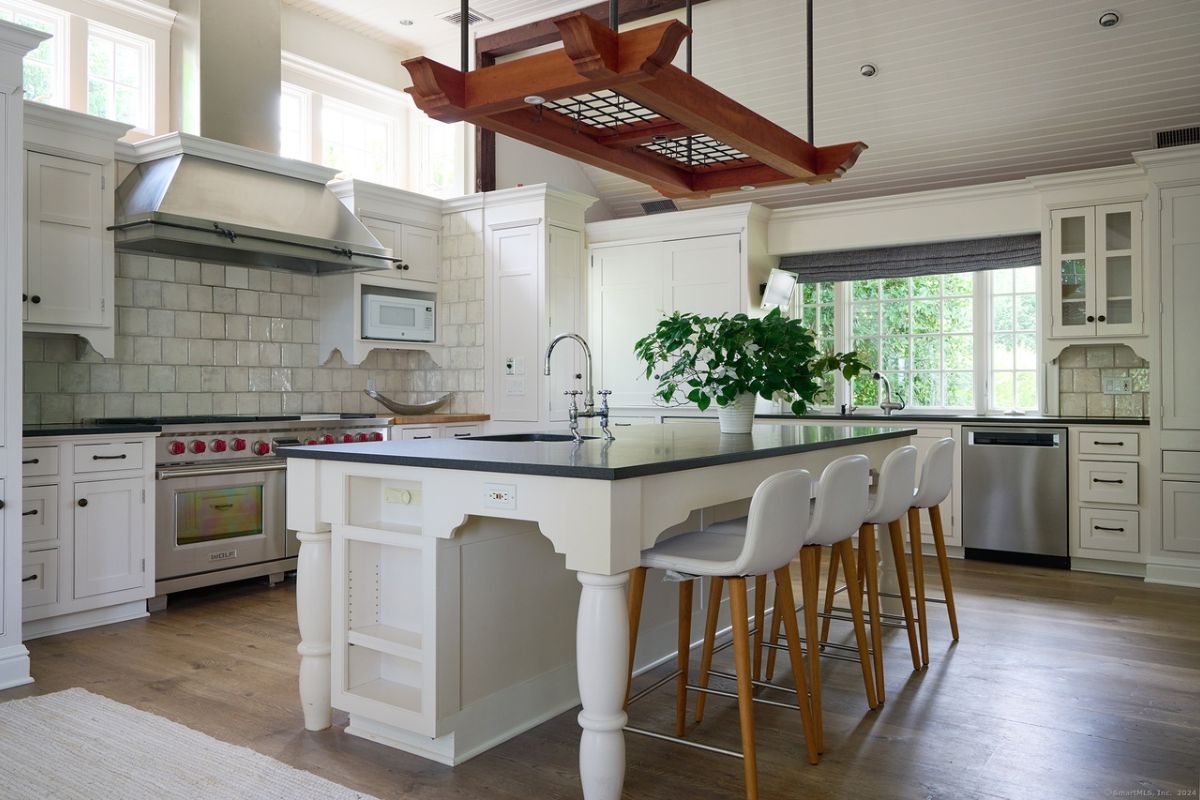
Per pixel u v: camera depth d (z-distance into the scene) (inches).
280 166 201.3
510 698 108.4
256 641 148.1
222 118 193.5
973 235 234.2
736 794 92.1
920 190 257.6
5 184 125.2
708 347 139.1
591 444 118.6
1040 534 213.2
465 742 101.3
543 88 95.3
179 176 178.1
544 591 114.4
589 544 84.7
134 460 162.9
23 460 147.2
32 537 148.3
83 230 167.2
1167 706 117.9
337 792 91.3
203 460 178.7
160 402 195.6
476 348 248.1
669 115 104.7
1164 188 194.1
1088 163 233.1
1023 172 241.8
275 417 192.5
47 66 188.1
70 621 154.6
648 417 265.3
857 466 109.1
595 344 275.7
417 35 252.4
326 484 108.2
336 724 111.4
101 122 167.8
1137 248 207.2
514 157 269.0
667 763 99.9
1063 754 102.3
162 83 202.1
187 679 128.3
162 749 102.2
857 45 219.5
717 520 154.6
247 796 90.4
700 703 113.3
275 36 203.0
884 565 167.8
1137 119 216.7
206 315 204.8
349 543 107.3
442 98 99.4
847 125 242.5
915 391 258.5
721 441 126.3
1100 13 195.6
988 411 247.1
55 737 105.6
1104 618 164.7
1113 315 211.5
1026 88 217.3
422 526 100.0
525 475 89.3
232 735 107.6
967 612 169.5
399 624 108.9
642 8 221.5
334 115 247.4
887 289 262.4
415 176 267.3
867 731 109.4
